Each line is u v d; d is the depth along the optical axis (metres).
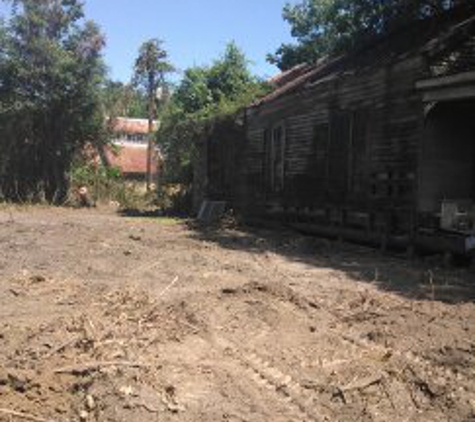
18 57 37.25
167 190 38.69
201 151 34.16
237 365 7.71
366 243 19.75
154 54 44.28
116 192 41.16
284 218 25.20
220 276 13.55
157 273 13.75
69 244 18.41
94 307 10.01
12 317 9.55
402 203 18.06
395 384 7.07
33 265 14.38
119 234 21.78
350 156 20.59
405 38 21.56
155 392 6.72
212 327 9.22
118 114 42.03
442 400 6.72
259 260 16.28
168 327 8.99
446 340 8.71
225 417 6.25
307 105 23.45
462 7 21.33
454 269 15.10
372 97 19.55
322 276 13.93
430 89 16.58
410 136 17.83
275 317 9.83
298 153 24.14
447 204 16.33
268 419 6.25
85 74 38.22
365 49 23.95
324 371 7.50
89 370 7.18
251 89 32.72
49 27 38.00
